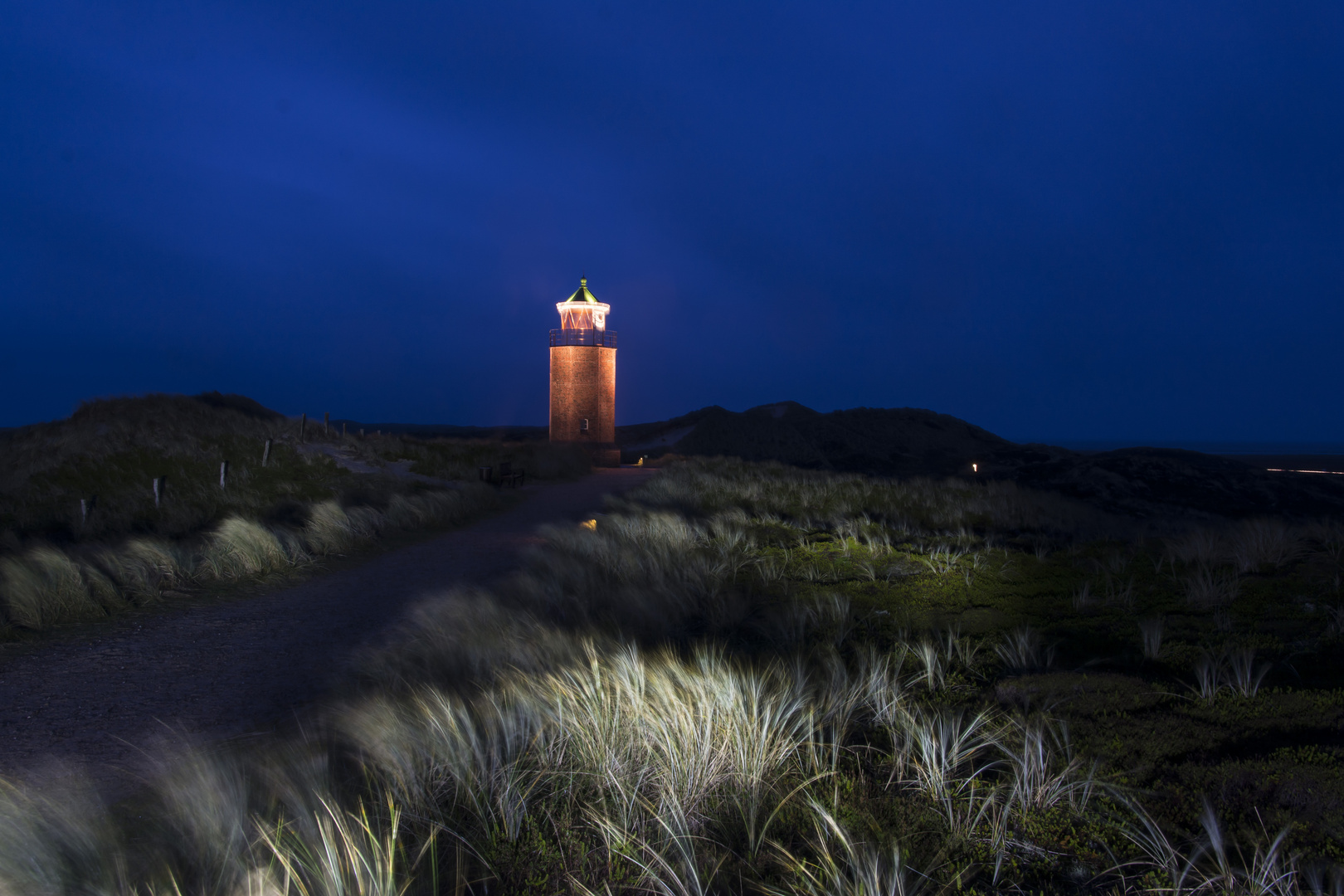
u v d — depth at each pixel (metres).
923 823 2.99
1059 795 3.15
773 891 2.51
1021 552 10.50
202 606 8.38
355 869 2.44
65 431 20.14
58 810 3.38
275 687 5.81
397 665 5.58
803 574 8.94
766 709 3.75
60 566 8.20
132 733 4.85
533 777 3.39
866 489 19.58
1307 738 3.71
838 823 2.94
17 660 6.45
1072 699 4.32
